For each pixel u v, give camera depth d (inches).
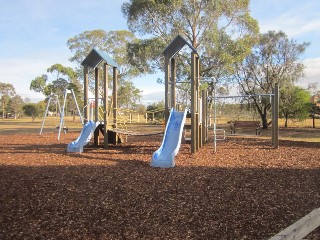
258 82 1159.6
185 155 421.1
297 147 510.6
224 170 315.6
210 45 1114.7
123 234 154.9
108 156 425.1
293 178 276.1
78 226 165.3
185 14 1090.7
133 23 1151.0
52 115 3489.2
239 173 299.6
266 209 189.9
